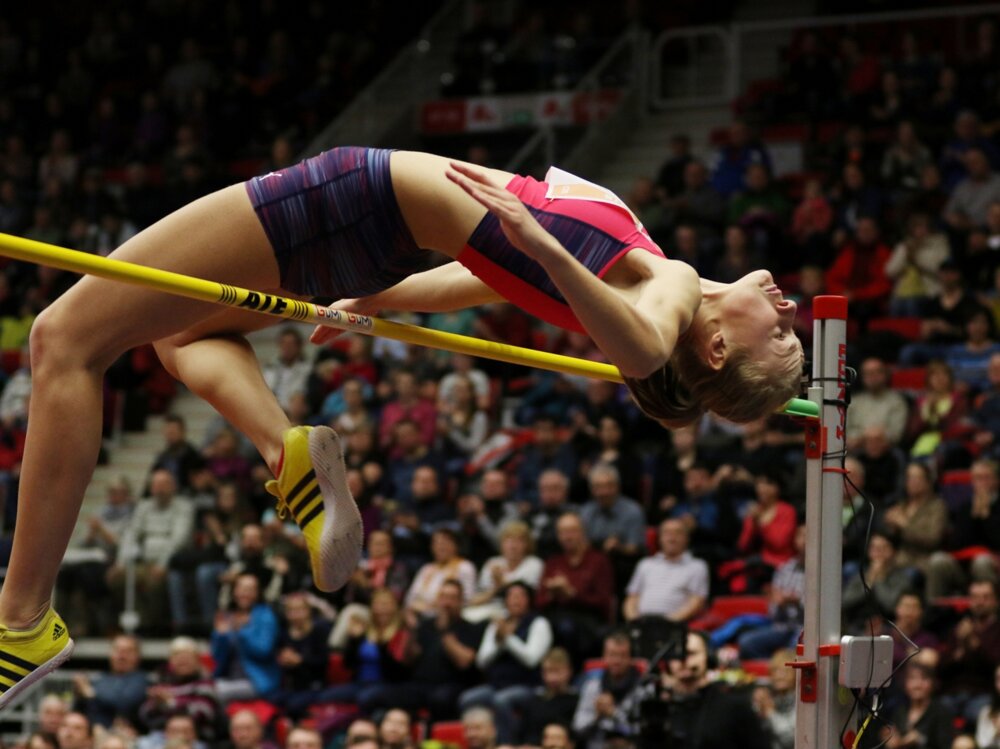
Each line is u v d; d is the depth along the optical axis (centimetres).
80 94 2011
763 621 1001
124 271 331
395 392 1313
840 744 516
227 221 375
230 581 1141
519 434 1266
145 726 1051
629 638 912
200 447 1423
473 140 1789
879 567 975
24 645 366
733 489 1101
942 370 1137
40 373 366
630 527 1091
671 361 389
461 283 441
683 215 1430
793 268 1384
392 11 1989
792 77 1631
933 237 1322
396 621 1051
